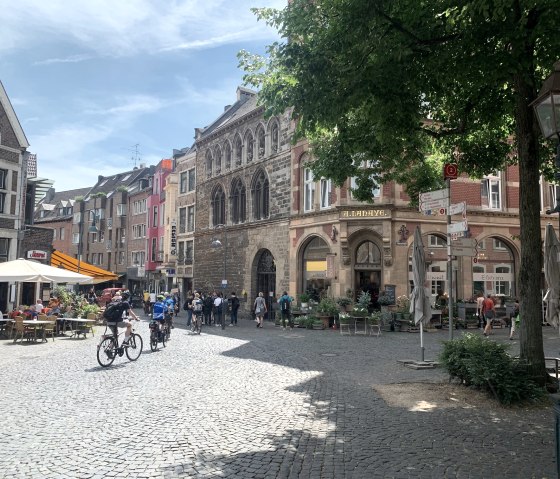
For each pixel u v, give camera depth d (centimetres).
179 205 4225
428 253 2459
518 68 755
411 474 494
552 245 912
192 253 3978
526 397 773
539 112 547
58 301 2202
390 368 1138
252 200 3166
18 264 1889
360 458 538
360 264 2458
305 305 2475
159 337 1547
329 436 616
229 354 1389
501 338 1866
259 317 2411
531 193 865
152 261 4941
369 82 799
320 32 894
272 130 3022
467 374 867
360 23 780
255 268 3102
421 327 1186
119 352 1215
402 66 803
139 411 734
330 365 1185
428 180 1500
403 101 863
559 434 407
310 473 497
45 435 617
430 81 898
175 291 3369
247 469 507
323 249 2605
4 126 2492
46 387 912
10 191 2509
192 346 1589
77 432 629
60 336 1922
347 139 1120
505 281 2678
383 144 1068
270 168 2998
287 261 2791
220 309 2634
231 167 3428
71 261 2877
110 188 6606
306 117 876
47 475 488
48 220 7175
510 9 726
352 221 2420
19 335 1930
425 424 668
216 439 603
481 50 777
